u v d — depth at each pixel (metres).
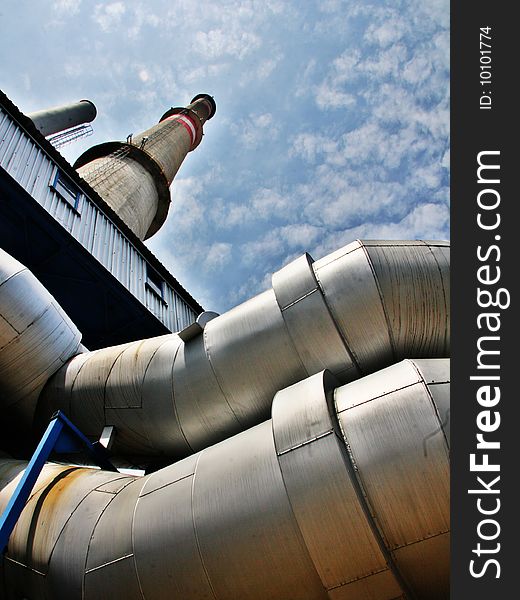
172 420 7.11
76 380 8.04
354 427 4.66
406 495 4.23
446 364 5.08
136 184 20.94
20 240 11.48
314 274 6.59
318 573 4.30
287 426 4.88
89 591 4.98
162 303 15.31
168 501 5.21
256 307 7.04
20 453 8.84
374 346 6.08
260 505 4.68
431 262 6.30
